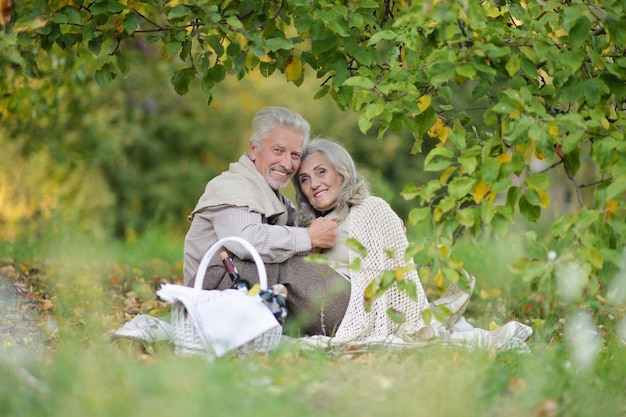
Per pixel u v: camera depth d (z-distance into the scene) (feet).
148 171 80.84
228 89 85.92
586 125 16.34
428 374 15.37
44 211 52.01
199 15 20.59
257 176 21.98
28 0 25.54
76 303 24.38
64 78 36.94
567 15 17.04
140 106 76.95
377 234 20.98
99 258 37.60
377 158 80.07
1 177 56.39
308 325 20.71
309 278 20.63
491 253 34.40
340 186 21.76
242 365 16.17
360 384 15.10
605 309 25.22
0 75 33.55
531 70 17.84
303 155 22.21
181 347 17.72
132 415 13.08
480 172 16.52
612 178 16.99
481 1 20.12
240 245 20.63
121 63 23.38
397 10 23.50
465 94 62.64
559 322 24.12
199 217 21.89
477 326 24.72
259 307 17.99
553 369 16.74
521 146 16.99
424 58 18.92
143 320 19.25
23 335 20.40
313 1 20.56
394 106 18.11
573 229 15.87
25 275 31.01
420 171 80.38
